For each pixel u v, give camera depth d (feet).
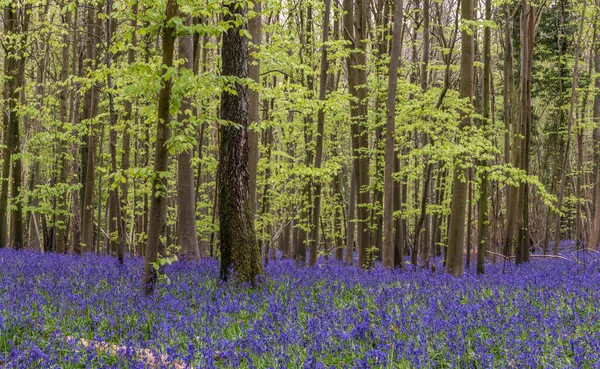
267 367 19.63
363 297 32.12
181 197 49.65
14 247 64.80
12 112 64.28
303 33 68.28
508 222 73.31
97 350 20.44
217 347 21.98
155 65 34.17
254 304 28.94
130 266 42.47
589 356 20.72
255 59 51.03
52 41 64.34
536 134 114.83
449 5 82.43
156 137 31.37
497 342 22.90
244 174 35.81
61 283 31.01
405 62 67.87
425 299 30.89
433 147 48.83
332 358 21.48
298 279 37.04
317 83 83.66
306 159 73.00
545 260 77.66
